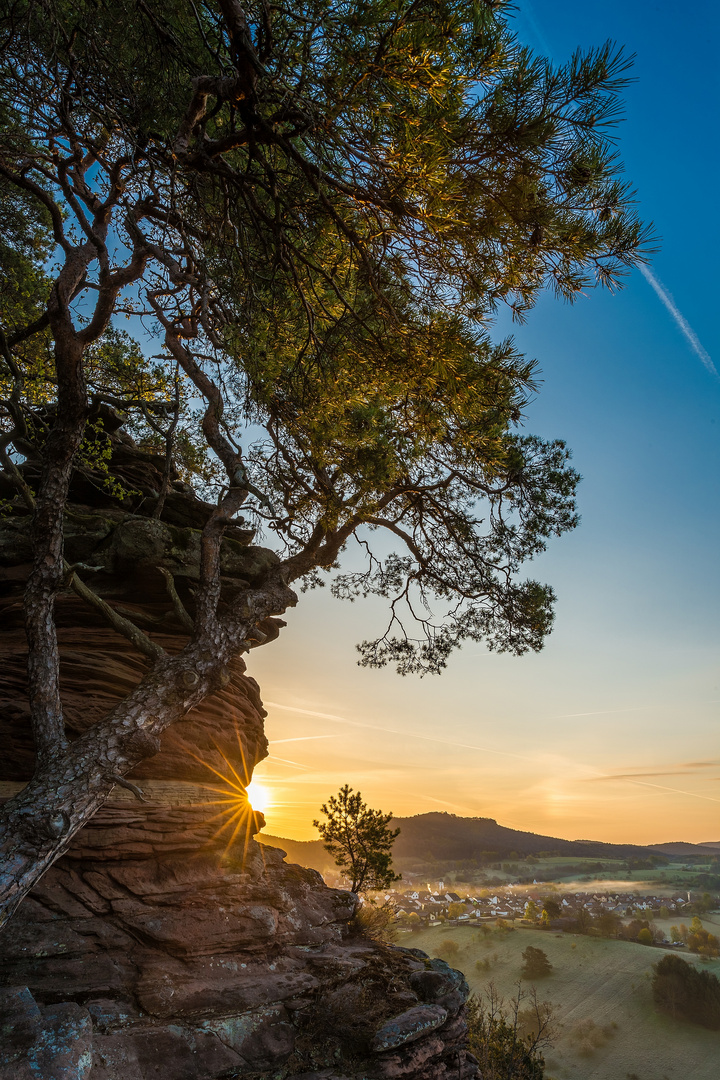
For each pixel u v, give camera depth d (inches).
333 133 187.2
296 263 279.7
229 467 402.0
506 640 575.8
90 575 480.7
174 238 350.9
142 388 560.1
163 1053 301.3
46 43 267.1
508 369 277.3
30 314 510.3
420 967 442.9
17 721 387.9
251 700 539.2
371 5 153.9
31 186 292.0
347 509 403.5
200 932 371.9
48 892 352.5
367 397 300.4
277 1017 350.3
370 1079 322.3
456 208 189.0
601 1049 3540.8
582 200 189.5
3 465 315.9
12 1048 252.7
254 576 539.2
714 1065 3326.8
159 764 423.2
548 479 513.7
